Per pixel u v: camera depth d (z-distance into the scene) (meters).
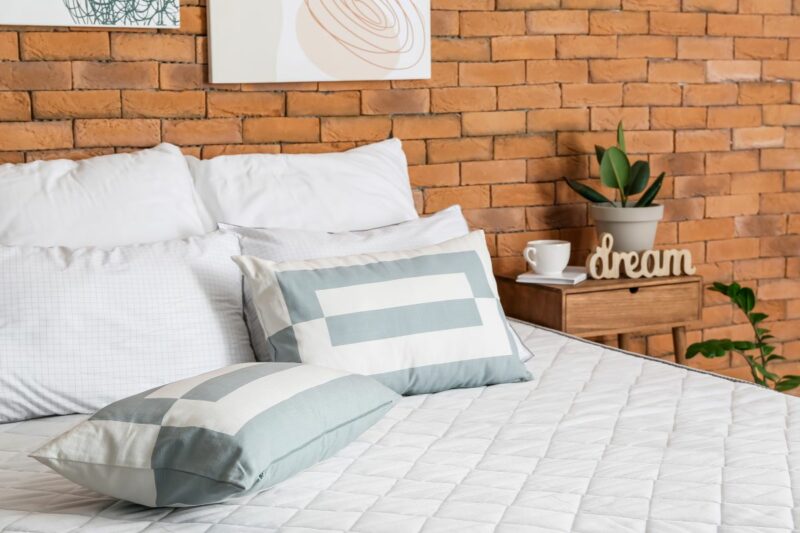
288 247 2.32
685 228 3.47
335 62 2.88
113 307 2.04
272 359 2.05
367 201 2.66
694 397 2.05
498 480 1.58
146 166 2.46
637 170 3.13
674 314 3.09
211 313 2.14
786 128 3.58
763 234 3.60
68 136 2.63
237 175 2.59
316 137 2.92
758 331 3.33
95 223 2.30
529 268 3.26
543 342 2.58
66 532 1.40
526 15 3.14
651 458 1.67
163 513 1.48
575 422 1.89
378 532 1.38
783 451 1.69
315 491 1.55
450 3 3.04
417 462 1.69
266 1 2.77
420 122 3.05
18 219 2.25
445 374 2.10
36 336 1.96
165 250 2.19
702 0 3.38
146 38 2.68
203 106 2.77
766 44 3.51
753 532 1.35
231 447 1.41
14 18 2.51
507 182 3.19
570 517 1.42
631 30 3.30
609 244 3.06
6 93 2.56
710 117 3.46
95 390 1.98
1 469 1.68
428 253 2.23
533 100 3.19
